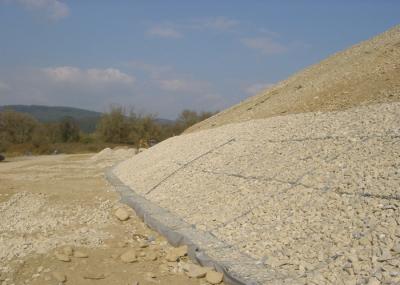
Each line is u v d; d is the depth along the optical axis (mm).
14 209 10023
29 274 5410
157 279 5402
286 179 7309
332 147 7711
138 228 8055
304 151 8164
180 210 8289
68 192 12172
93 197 11391
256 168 8523
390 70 11648
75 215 9258
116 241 7113
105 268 5762
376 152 6754
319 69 17172
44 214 9406
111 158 24812
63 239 6992
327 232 5277
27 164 22797
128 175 14328
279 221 6102
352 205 5594
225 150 10828
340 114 9633
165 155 14023
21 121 45000
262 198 7055
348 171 6543
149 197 10180
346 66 14648
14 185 13617
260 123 12008
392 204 5176
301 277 4602
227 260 5414
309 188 6605
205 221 7176
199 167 10508
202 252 5840
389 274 4082
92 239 7102
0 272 5402
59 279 5211
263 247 5574
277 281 4586
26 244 6598
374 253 4500
